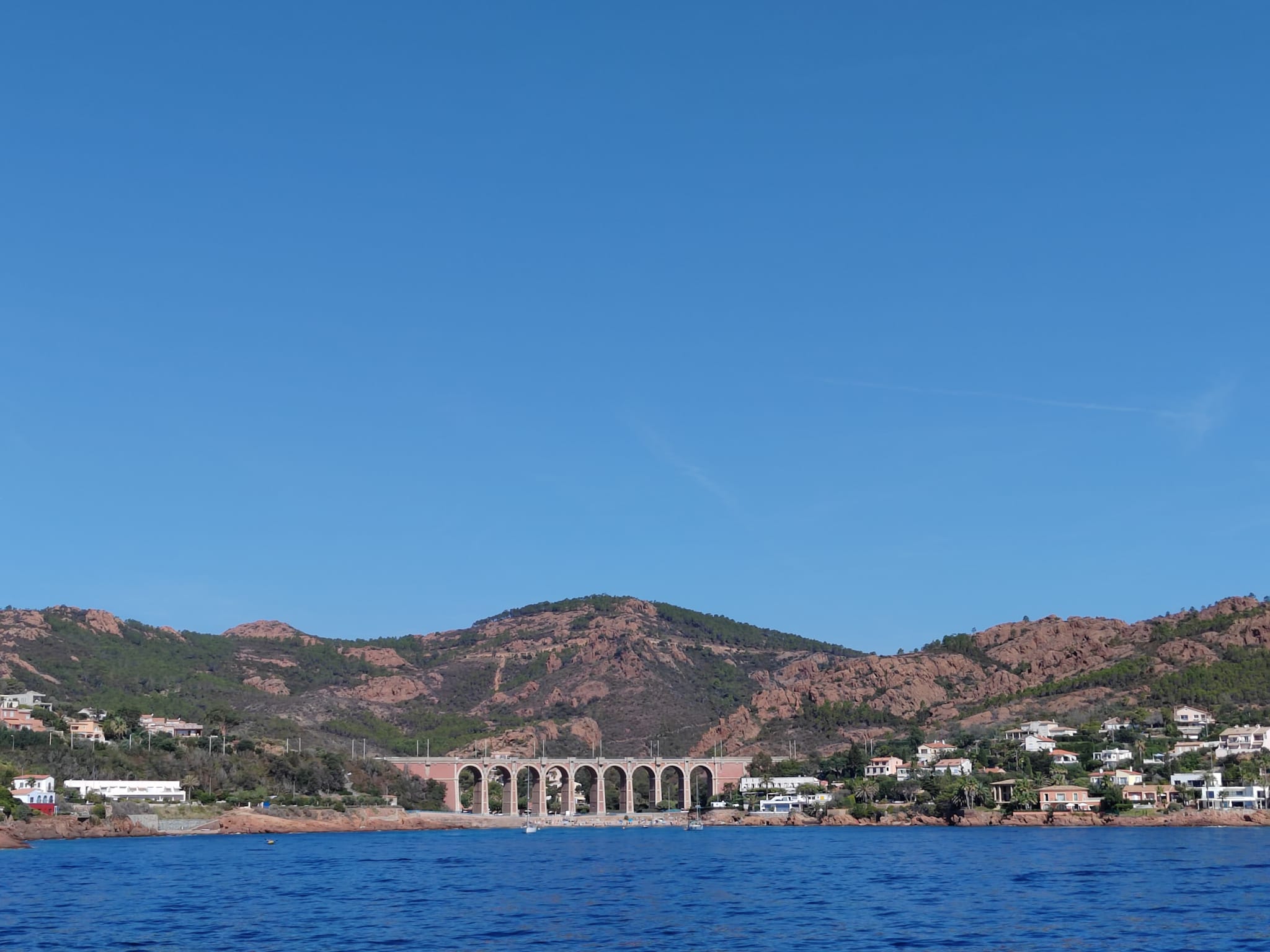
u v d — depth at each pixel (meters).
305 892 161.25
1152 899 143.88
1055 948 110.75
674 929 125.12
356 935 121.50
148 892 160.62
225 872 192.00
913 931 122.19
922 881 170.50
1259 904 137.75
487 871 196.75
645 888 167.62
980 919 129.62
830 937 119.31
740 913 137.88
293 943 116.75
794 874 186.75
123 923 129.75
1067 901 143.75
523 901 151.62
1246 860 193.50
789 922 129.50
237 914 137.50
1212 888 154.12
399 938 119.31
